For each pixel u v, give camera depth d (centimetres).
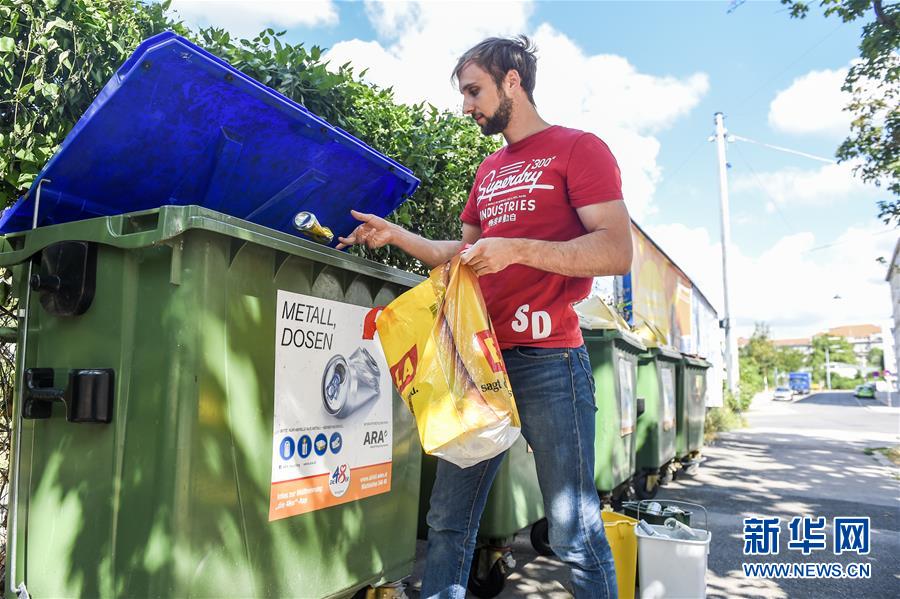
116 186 234
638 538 346
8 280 273
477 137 532
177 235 179
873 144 1164
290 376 215
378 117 434
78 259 192
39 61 267
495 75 226
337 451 235
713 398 1797
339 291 239
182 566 175
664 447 691
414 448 281
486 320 205
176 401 179
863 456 1155
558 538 215
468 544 227
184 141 230
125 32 308
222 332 189
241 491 194
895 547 501
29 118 269
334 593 232
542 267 199
